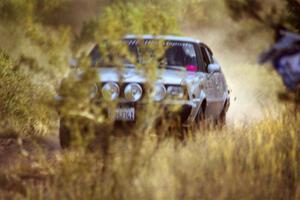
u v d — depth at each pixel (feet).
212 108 101.40
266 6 63.62
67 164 59.36
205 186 57.41
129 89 84.02
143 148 60.08
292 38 57.72
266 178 59.52
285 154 67.62
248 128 88.17
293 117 83.30
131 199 53.57
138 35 71.97
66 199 54.75
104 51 64.08
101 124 61.00
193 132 88.74
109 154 60.95
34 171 72.49
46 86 103.60
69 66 63.67
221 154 68.44
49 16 227.20
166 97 71.92
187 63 97.04
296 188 58.34
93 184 55.36
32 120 100.17
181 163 65.46
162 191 54.24
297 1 63.72
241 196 55.77
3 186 64.13
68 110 58.39
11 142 93.30
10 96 101.09
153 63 63.21
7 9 175.52
